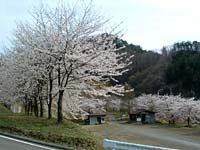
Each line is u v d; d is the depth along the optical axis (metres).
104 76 23.39
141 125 74.50
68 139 14.80
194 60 90.50
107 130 48.34
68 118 29.56
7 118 22.09
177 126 69.44
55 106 32.41
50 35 20.22
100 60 21.25
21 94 27.09
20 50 22.81
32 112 30.80
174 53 104.56
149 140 38.12
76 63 20.44
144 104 90.06
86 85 22.94
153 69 103.44
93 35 21.31
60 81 21.59
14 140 15.16
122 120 87.88
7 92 27.84
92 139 15.29
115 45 22.42
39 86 24.25
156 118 85.94
